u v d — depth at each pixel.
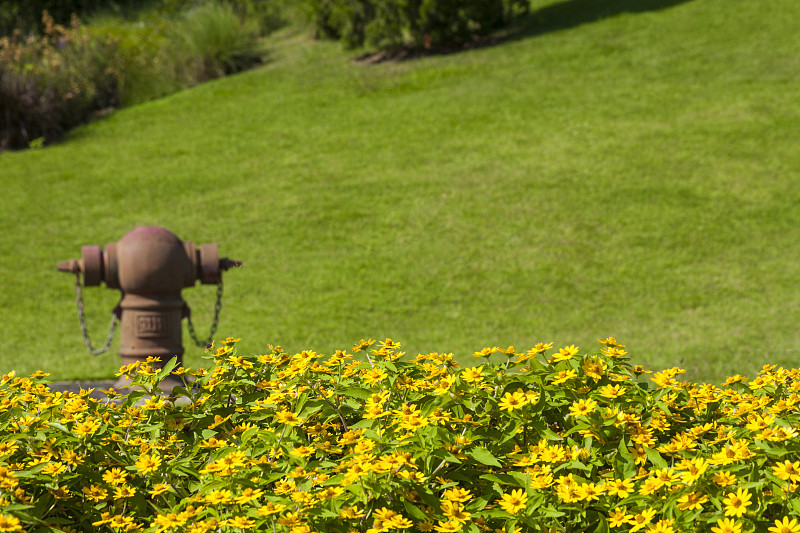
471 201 10.13
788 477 1.92
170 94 17.02
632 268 8.21
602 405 2.41
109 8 23.38
